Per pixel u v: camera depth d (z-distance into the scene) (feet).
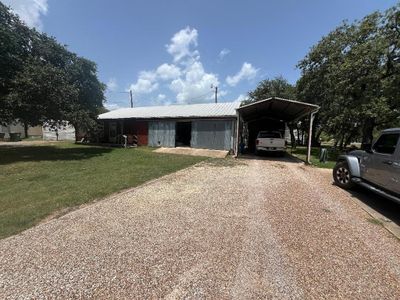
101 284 8.33
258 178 26.55
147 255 10.23
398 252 10.86
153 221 13.96
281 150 50.26
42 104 40.63
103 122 74.69
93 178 25.09
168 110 70.28
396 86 43.52
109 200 17.90
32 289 8.05
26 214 14.80
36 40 46.52
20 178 25.44
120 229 12.82
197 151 52.34
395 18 43.93
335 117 51.31
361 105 45.09
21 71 39.50
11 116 42.63
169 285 8.32
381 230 13.30
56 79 41.52
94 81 61.21
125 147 62.85
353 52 47.83
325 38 62.03
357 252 10.77
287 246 11.17
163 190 20.84
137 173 27.84
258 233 12.50
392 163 16.14
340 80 48.65
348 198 19.52
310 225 13.69
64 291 7.97
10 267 9.31
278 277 8.83
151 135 64.80
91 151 52.95
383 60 45.73
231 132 54.44
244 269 9.30
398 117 46.47
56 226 13.17
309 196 19.72
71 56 54.65
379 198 19.57
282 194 20.12
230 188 21.77
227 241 11.56
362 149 22.13
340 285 8.45
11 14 41.50
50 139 95.30
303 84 69.87
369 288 8.32
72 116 46.70
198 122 57.67
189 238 11.84
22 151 51.57
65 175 26.84
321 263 9.81
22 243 11.24
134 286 8.25
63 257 10.03
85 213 15.19
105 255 10.19
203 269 9.26
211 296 7.80
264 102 44.11
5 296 7.71
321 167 36.99
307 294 7.95
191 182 23.99
